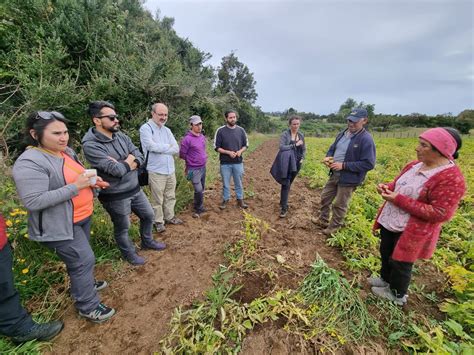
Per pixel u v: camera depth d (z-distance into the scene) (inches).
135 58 280.7
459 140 80.8
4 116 168.2
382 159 383.2
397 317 95.0
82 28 234.7
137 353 81.3
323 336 84.8
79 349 82.3
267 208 206.7
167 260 126.6
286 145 168.7
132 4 476.7
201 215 184.5
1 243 72.6
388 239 100.7
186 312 90.8
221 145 184.2
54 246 81.0
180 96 320.5
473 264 128.5
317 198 232.4
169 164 146.5
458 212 191.2
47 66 193.2
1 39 201.2
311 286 105.1
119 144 110.0
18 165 72.2
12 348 79.8
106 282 109.7
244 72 1612.9
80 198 84.8
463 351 76.3
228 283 108.6
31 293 99.9
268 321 90.2
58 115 77.0
